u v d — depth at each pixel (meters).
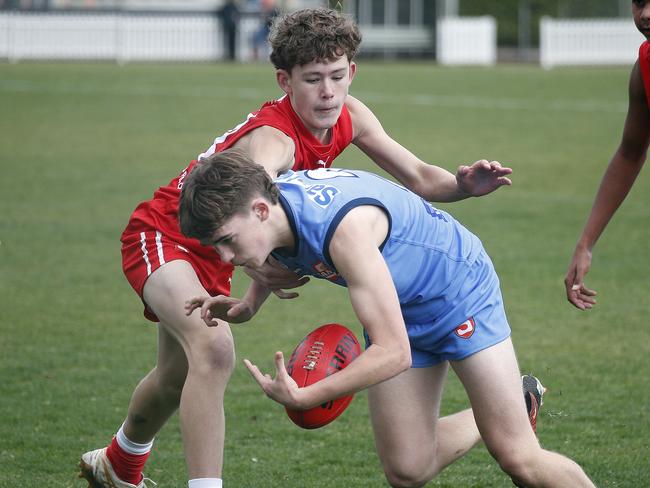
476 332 14.42
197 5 135.25
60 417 20.30
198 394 14.97
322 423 13.72
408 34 127.81
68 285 30.48
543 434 19.39
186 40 127.00
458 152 55.72
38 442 19.06
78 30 124.69
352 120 16.80
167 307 15.31
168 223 16.00
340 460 18.42
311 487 17.22
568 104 80.31
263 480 17.50
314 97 15.38
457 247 14.66
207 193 12.51
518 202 43.00
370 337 12.81
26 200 42.53
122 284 30.75
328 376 13.23
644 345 24.75
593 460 18.14
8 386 21.98
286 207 13.02
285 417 20.58
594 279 30.84
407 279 14.09
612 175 17.22
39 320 26.97
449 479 17.67
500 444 14.23
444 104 79.88
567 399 21.19
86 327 26.42
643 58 16.25
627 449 18.64
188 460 15.08
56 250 34.59
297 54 15.20
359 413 20.95
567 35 125.88
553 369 23.02
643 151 17.09
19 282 30.67
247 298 14.74
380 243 13.64
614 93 88.31
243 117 70.38
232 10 126.25
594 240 17.39
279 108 15.98
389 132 63.62
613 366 23.23
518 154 55.66
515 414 14.21
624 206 42.12
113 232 37.22
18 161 52.25
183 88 88.56
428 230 14.34
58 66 112.00
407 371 14.95
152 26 126.06
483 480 17.61
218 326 15.22
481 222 38.94
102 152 55.41
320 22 15.26
